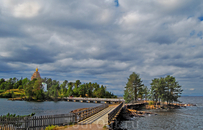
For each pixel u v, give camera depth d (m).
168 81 88.75
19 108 66.81
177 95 88.56
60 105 85.06
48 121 19.73
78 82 189.25
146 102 92.12
